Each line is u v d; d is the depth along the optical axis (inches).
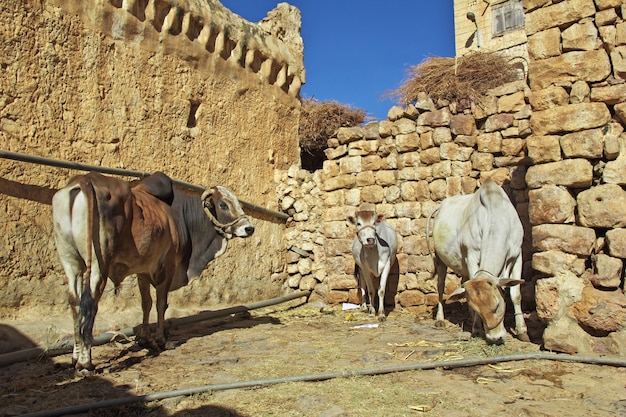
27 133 269.6
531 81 250.8
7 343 232.8
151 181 269.6
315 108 525.0
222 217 297.4
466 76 403.2
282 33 494.0
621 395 177.5
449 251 303.4
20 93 268.2
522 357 223.9
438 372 212.7
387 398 178.9
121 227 221.6
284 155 475.2
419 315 375.6
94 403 170.9
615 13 232.5
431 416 162.6
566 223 234.7
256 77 442.9
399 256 402.0
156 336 275.4
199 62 384.2
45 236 271.3
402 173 408.5
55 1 288.4
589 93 236.8
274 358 240.7
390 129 415.5
